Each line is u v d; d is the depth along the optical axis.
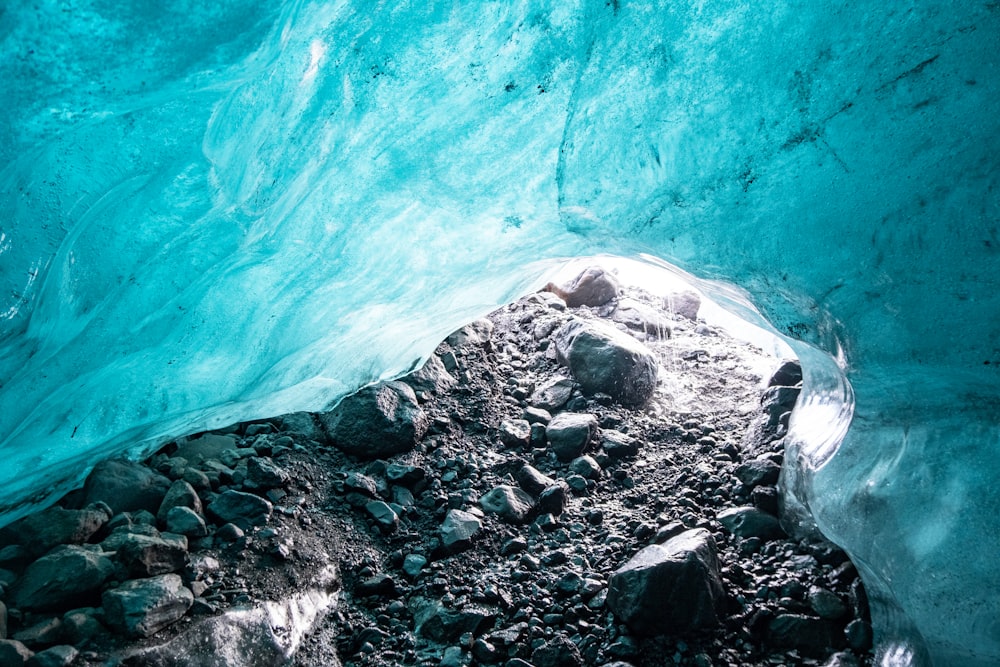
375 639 2.44
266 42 4.07
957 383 2.26
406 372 3.26
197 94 3.94
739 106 2.32
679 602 2.40
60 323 3.38
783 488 2.82
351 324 3.08
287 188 3.22
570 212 2.67
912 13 2.07
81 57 3.97
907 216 2.19
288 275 3.11
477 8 2.80
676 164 2.44
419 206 2.90
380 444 3.07
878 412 2.43
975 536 2.15
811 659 2.36
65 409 2.98
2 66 3.87
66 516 2.55
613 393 3.39
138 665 2.17
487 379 3.52
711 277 2.61
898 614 2.31
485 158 2.76
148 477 2.77
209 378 3.02
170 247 3.34
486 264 2.94
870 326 2.34
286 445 3.03
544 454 3.16
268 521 2.71
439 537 2.75
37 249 3.63
